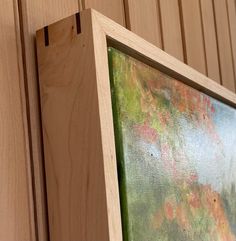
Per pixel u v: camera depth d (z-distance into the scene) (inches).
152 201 19.9
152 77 22.0
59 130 17.6
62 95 17.6
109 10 24.6
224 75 42.1
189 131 25.4
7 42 17.4
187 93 26.0
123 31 19.7
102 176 16.3
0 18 17.3
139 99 20.3
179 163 23.4
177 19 33.2
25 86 17.8
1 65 16.9
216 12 42.9
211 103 29.8
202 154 26.6
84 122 17.0
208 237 25.2
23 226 16.6
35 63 18.4
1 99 16.6
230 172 30.9
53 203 17.4
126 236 17.6
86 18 17.4
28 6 18.7
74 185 16.9
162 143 21.9
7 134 16.6
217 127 30.0
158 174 20.9
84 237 16.5
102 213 16.2
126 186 18.0
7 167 16.4
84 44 17.3
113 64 18.7
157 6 30.4
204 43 38.0
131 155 18.8
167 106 23.1
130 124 19.1
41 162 17.8
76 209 16.8
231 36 46.6
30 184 17.2
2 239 15.7
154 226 19.7
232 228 29.1
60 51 17.9
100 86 17.0
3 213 15.9
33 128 17.8
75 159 17.0
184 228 22.5
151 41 28.5
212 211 26.4
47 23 19.5
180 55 32.7
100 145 16.5
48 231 17.4
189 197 23.8
